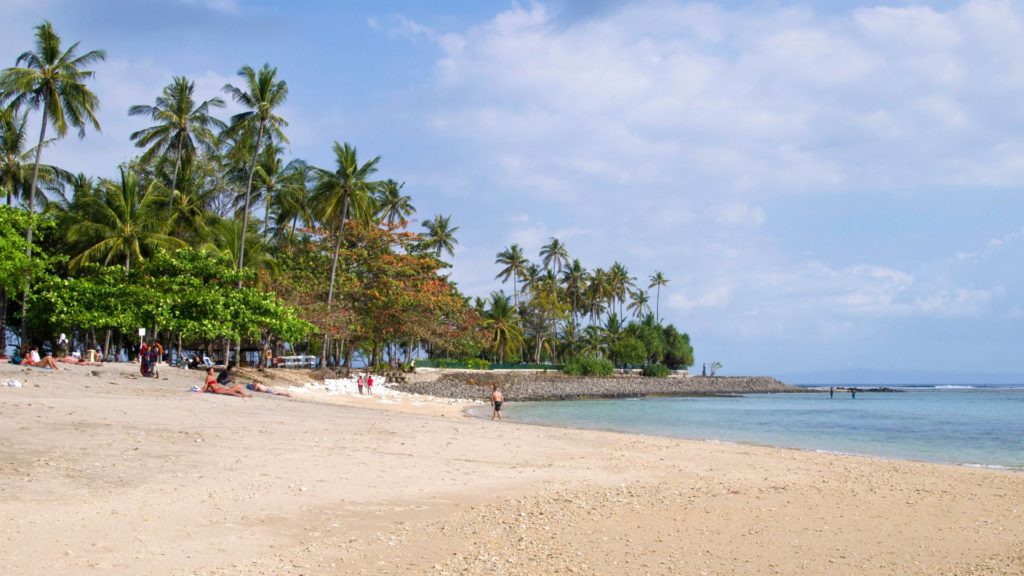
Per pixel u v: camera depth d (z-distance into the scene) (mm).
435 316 64438
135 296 37594
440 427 23453
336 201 56594
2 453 13000
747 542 9781
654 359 122688
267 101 47250
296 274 59344
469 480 13953
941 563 8891
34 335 51188
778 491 14047
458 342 70688
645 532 10211
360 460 15359
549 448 19859
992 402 80188
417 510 11133
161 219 46625
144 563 7824
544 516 11039
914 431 35219
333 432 19703
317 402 31797
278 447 16203
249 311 39312
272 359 60406
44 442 14289
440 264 72062
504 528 10172
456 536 9625
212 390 28984
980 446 27938
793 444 28016
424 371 74312
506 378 78250
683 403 64938
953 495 14148
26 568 7395
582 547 9266
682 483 14742
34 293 40125
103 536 8727
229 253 45312
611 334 114125
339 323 54906
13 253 33562
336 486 12523
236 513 10281
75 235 44000
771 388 109562
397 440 19141
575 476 15148
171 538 8844
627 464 17453
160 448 14805
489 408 45844
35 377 27125
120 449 14289
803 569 8523
